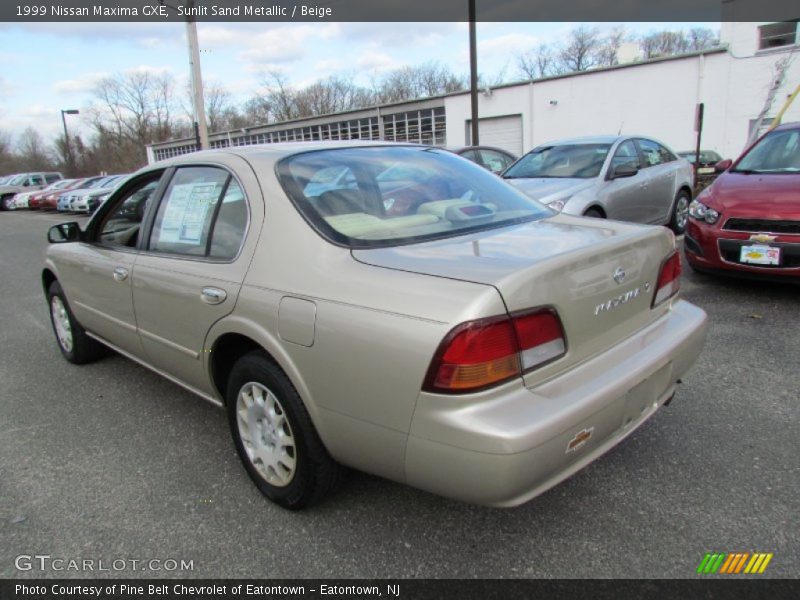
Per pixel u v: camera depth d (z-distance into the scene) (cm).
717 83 2158
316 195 247
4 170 7638
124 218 353
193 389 303
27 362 466
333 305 205
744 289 537
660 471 264
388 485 266
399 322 187
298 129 3647
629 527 229
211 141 4225
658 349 229
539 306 188
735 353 391
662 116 2284
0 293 769
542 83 2519
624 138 754
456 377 176
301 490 237
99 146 6200
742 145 2162
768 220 479
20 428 346
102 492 274
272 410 244
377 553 223
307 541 232
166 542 236
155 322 306
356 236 229
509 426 174
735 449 278
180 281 278
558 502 247
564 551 218
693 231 534
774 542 216
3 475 293
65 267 403
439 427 179
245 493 268
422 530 235
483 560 216
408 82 5644
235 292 245
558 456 184
